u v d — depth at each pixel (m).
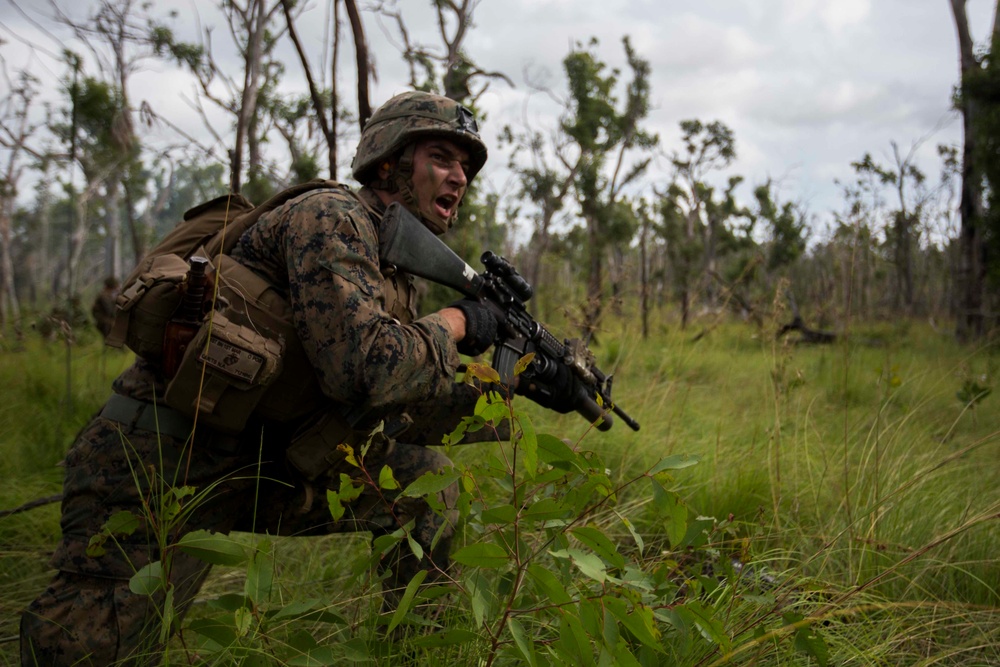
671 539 1.43
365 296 1.71
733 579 1.79
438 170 2.00
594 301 4.89
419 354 1.74
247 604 1.42
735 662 1.80
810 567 2.54
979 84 14.60
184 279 1.61
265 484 1.93
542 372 2.23
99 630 1.60
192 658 1.83
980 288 15.23
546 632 1.90
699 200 26.91
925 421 4.75
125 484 1.67
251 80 5.61
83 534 1.66
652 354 6.81
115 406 1.74
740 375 6.14
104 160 15.33
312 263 1.68
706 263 28.89
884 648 2.01
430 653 1.61
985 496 3.22
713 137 26.53
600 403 1.65
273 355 1.66
